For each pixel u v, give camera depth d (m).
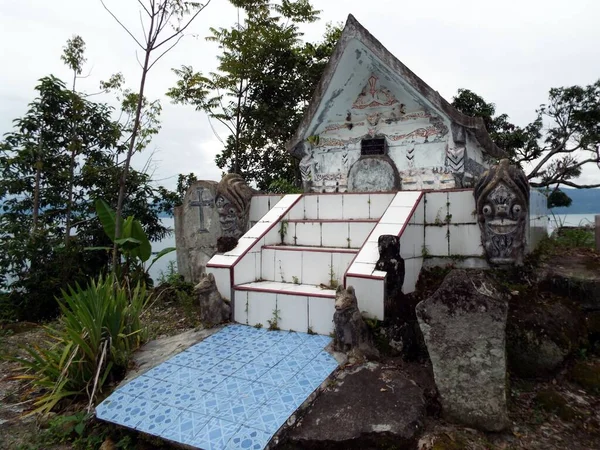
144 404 3.69
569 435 3.35
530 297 4.69
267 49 13.88
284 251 5.80
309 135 8.99
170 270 9.03
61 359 4.31
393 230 4.93
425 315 3.48
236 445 3.01
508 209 4.88
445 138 7.62
